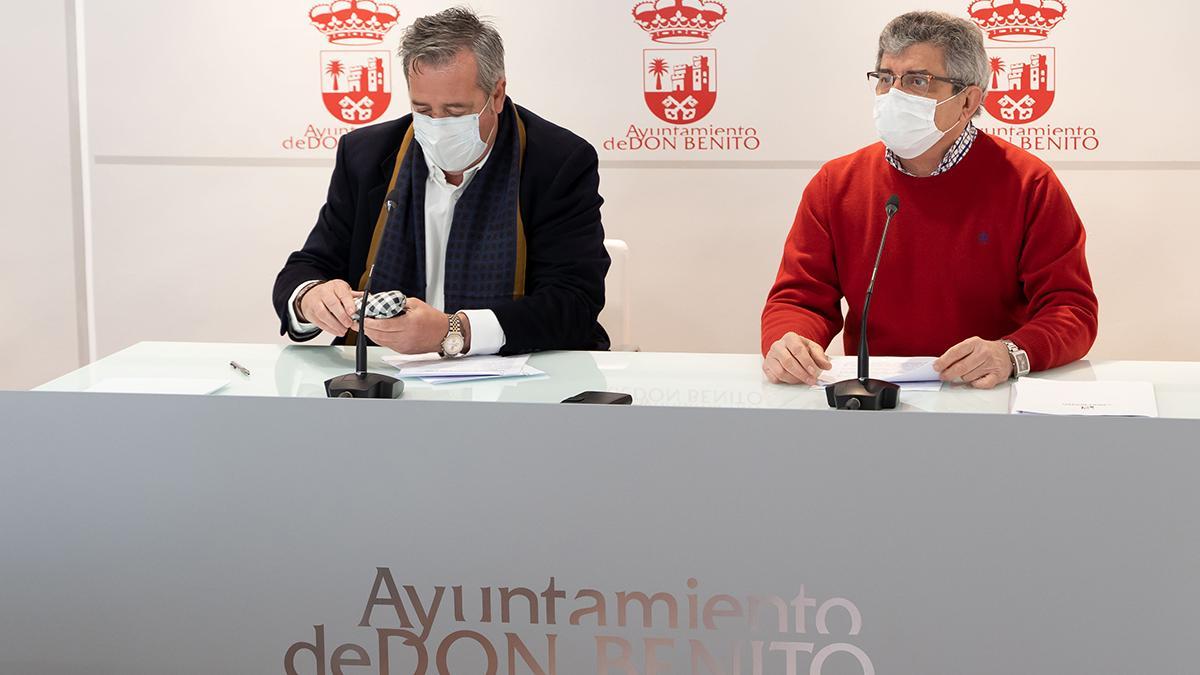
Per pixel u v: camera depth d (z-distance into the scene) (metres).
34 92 3.49
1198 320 3.31
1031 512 1.50
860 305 2.49
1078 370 2.02
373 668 1.67
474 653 1.63
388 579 1.63
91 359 3.63
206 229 3.53
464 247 2.46
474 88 2.29
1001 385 1.86
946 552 1.52
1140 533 1.48
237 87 3.45
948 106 2.27
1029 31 3.21
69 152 3.52
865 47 3.27
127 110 3.48
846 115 3.32
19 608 1.72
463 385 1.87
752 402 1.72
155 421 1.64
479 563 1.61
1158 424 1.45
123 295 3.58
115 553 1.69
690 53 3.34
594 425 1.56
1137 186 3.26
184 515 1.66
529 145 2.49
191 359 2.08
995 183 2.36
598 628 1.61
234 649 1.68
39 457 1.68
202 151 3.48
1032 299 2.31
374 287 2.49
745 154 3.37
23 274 3.59
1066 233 2.33
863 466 1.52
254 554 1.66
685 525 1.56
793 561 1.55
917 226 2.40
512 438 1.58
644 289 3.48
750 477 1.54
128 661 1.71
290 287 2.31
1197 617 1.48
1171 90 3.20
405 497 1.61
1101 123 3.23
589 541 1.58
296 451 1.62
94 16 3.44
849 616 1.55
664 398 1.75
